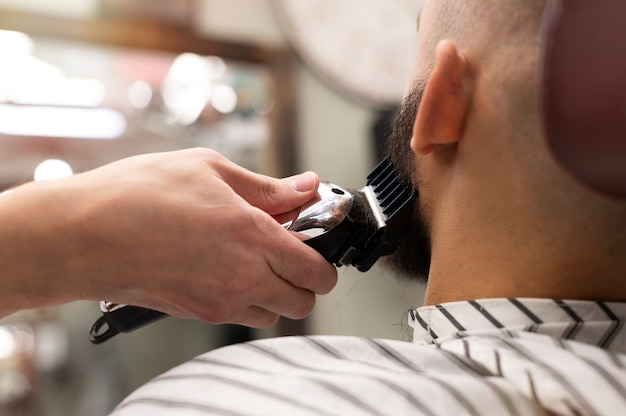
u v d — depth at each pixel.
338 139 1.52
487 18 0.42
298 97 1.49
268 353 0.46
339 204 0.55
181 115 1.61
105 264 0.54
